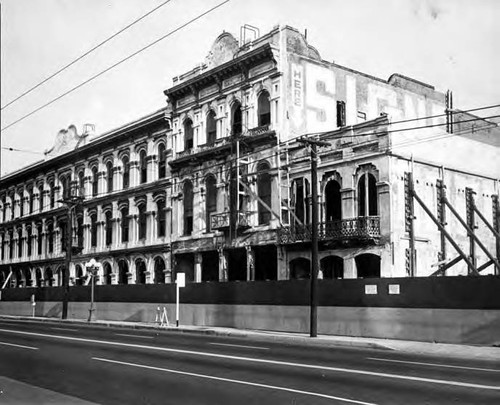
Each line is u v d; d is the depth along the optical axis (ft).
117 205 154.61
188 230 133.18
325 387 37.73
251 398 34.40
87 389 38.27
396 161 95.66
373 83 131.03
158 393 36.58
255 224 115.14
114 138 154.71
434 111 139.64
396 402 32.65
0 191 213.05
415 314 74.79
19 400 31.81
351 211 98.48
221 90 126.52
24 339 74.69
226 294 100.17
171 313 110.93
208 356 55.16
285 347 66.28
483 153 113.50
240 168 119.65
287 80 114.93
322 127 120.06
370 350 65.51
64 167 177.58
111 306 125.18
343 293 82.64
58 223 179.11
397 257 93.25
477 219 110.52
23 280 194.49
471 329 69.92
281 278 107.14
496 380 40.50
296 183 108.78
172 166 136.15
